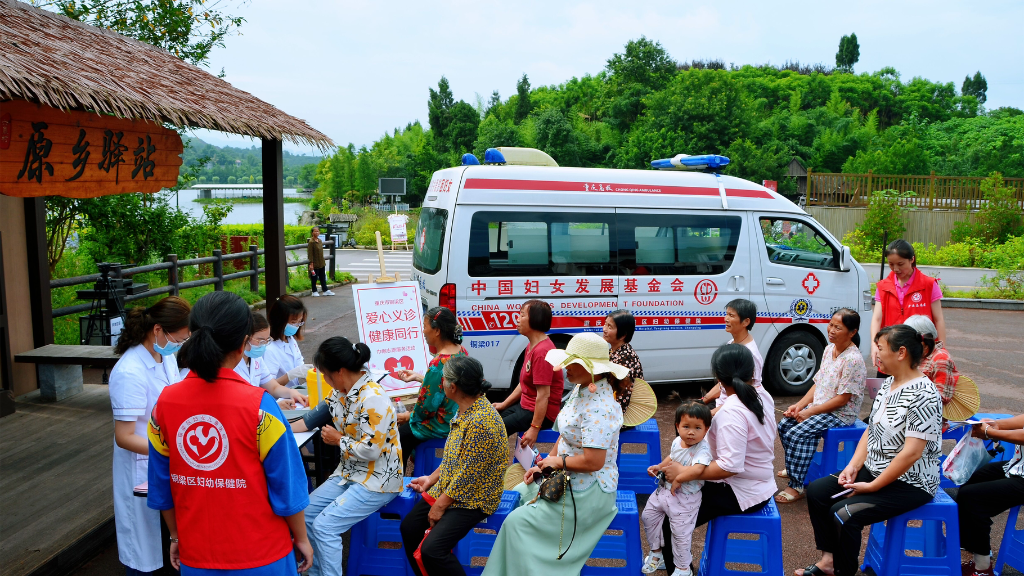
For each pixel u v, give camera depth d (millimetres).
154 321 3293
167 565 3691
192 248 14914
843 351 4688
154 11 11500
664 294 6816
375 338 5348
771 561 3551
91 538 3955
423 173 58125
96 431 5605
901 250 5258
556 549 3361
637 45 58000
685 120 46125
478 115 66125
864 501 3484
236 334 2393
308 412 4262
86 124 5023
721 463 3410
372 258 23844
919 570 3545
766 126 49812
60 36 5633
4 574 3467
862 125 65375
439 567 3234
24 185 4633
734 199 7023
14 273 6613
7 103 4363
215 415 2346
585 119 65938
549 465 3383
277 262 7035
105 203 11828
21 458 5023
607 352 3400
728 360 3584
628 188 6707
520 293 6434
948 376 4133
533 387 4680
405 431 4566
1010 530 3785
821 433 4699
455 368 3256
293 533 2619
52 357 6293
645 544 4426
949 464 4293
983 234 19203
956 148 57625
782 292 7129
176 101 5062
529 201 6426
